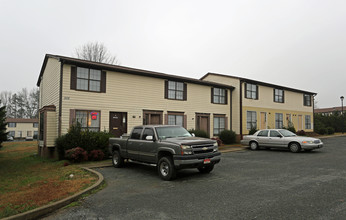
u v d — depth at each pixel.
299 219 4.08
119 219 4.33
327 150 14.95
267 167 9.27
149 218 4.34
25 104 74.56
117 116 15.38
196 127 19.53
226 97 22.05
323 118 36.53
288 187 6.18
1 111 16.20
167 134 8.37
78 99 13.81
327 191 5.72
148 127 8.67
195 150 7.27
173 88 18.41
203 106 20.16
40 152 15.12
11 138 53.91
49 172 9.25
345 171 8.15
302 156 12.36
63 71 13.43
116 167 9.86
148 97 16.80
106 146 12.59
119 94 15.47
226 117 21.88
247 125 22.36
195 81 19.23
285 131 15.55
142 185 6.80
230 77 22.83
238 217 4.25
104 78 14.90
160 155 7.85
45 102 17.58
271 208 4.64
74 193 5.86
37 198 5.51
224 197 5.46
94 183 6.82
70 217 4.52
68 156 11.20
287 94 27.45
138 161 8.92
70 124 13.35
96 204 5.21
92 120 14.32
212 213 4.49
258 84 23.83
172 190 6.20
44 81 18.62
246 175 7.85
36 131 66.00
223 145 19.09
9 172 9.94
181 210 4.70
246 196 5.49
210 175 7.96
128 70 15.55
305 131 29.77
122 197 5.67
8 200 5.47
